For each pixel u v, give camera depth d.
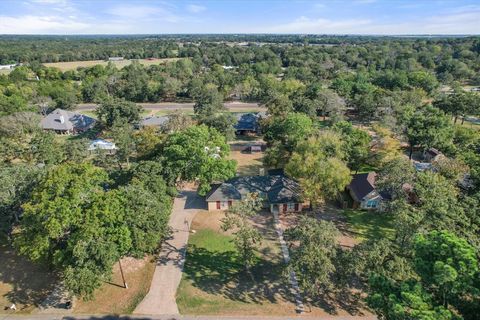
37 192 32.38
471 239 28.31
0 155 58.41
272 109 77.56
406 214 31.77
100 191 35.09
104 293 32.22
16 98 94.31
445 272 18.22
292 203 46.84
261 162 65.38
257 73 153.50
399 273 26.61
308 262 27.44
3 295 32.03
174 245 39.53
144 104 119.31
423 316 17.69
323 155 45.56
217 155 50.16
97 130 85.56
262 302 31.17
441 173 44.06
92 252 28.05
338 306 30.70
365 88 104.62
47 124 84.88
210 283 33.59
